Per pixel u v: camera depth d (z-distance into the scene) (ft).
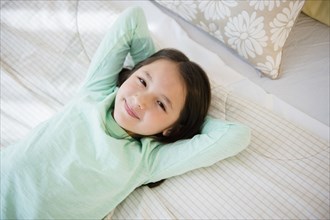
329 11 3.92
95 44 3.68
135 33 3.30
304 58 3.72
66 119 2.78
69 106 2.92
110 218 2.73
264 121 3.13
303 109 3.39
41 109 3.25
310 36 3.92
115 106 2.87
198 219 2.69
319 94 3.47
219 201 2.77
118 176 2.63
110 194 2.63
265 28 3.28
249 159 2.99
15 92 3.32
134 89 2.78
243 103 3.24
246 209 2.72
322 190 2.79
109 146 2.66
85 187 2.52
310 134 3.05
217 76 3.53
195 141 2.86
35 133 2.67
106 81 3.22
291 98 3.45
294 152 2.98
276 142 3.04
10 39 3.67
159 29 3.85
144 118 2.74
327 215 2.67
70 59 3.59
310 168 2.89
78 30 3.75
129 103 2.75
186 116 3.02
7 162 2.48
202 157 2.79
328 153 2.95
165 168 2.82
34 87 3.42
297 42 3.86
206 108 3.07
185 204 2.77
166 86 2.76
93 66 3.25
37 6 3.88
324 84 3.53
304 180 2.84
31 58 3.57
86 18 3.80
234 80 3.52
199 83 2.95
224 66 3.59
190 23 4.00
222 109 3.23
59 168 2.50
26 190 2.40
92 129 2.77
